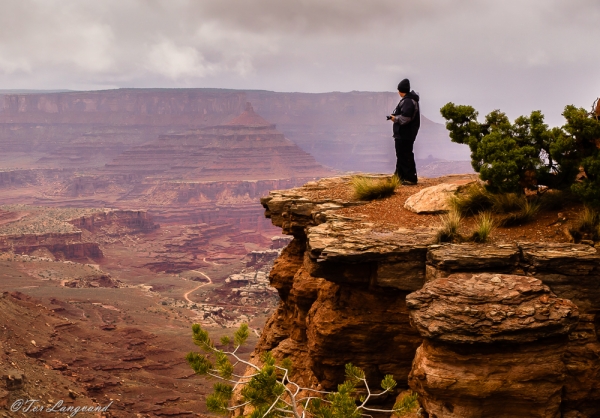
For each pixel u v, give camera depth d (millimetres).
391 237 15742
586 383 13078
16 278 147250
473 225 16266
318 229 17109
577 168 16797
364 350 16359
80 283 150875
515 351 11969
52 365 69375
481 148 17156
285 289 23391
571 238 14766
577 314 12078
